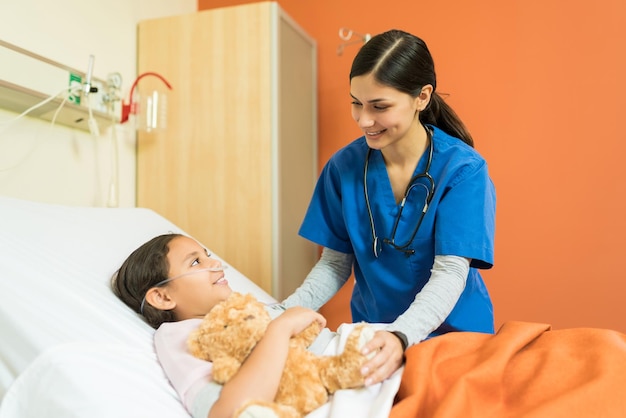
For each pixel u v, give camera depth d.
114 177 2.01
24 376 0.83
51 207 1.30
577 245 2.07
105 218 1.38
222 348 0.85
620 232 2.02
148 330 1.05
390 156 1.24
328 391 0.85
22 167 1.57
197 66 2.14
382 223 1.24
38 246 1.12
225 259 2.06
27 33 1.60
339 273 1.37
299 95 2.29
